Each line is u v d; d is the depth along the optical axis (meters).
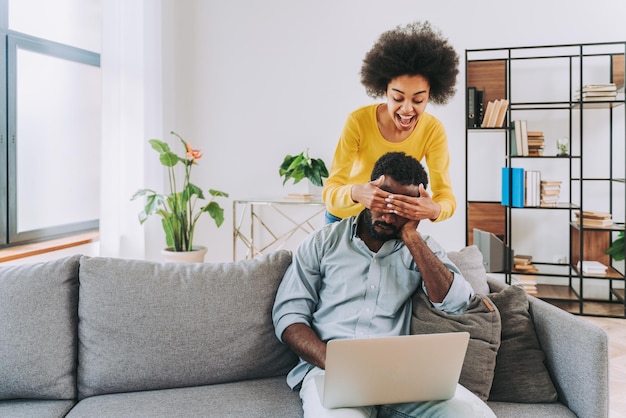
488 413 1.17
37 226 2.98
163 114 3.86
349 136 2.13
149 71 3.57
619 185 3.67
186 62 4.17
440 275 1.44
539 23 3.69
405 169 1.48
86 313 1.43
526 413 1.32
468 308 1.46
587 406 1.28
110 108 3.08
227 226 4.19
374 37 3.90
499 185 3.81
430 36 1.96
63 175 3.15
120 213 3.25
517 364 1.42
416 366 1.13
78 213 3.29
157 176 3.69
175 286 1.48
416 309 1.49
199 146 4.19
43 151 2.99
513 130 3.54
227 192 4.17
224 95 4.14
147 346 1.42
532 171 3.48
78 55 3.16
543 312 1.48
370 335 1.42
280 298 1.50
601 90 3.39
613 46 3.61
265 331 1.50
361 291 1.47
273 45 4.06
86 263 1.47
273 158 4.09
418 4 3.83
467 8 3.77
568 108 3.60
